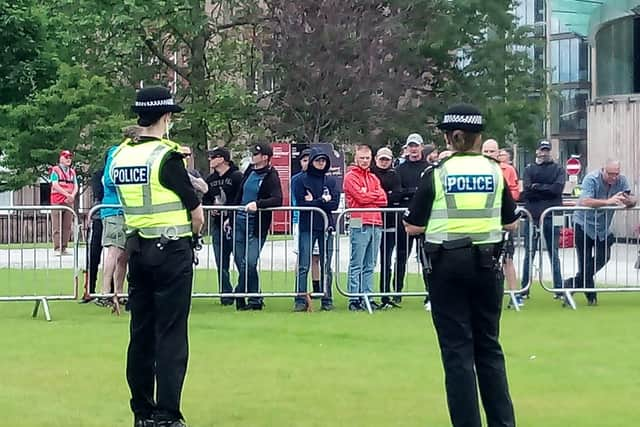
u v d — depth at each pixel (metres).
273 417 9.53
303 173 17.31
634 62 35.41
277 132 47.12
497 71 53.88
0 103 45.00
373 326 15.12
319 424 9.27
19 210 16.95
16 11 44.22
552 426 9.20
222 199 17.75
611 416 9.57
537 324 15.39
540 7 70.38
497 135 52.88
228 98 42.69
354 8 47.44
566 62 74.50
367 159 17.03
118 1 40.50
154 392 9.21
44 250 19.16
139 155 8.80
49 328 15.01
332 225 17.38
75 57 42.81
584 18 39.53
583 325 15.29
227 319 15.90
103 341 13.80
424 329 14.84
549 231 17.81
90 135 40.44
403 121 49.97
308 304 17.09
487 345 8.48
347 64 47.75
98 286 19.52
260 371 11.70
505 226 8.68
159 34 42.44
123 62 42.66
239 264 17.14
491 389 8.45
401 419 9.45
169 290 8.79
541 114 54.72
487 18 53.81
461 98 52.84
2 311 17.06
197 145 43.84
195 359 12.43
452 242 8.27
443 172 8.35
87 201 41.12
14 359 12.48
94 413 9.72
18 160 40.59
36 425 9.24
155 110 8.93
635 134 34.47
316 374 11.52
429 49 52.00
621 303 18.22
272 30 46.38
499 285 8.45
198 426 9.22
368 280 17.25
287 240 19.03
